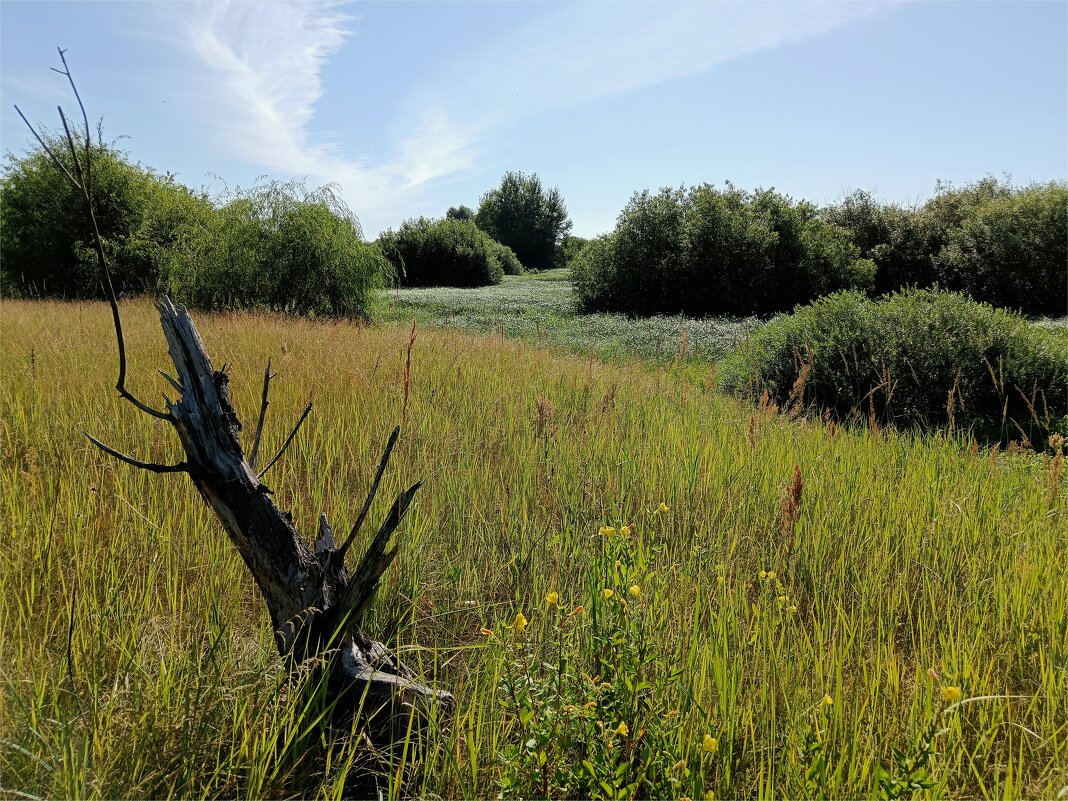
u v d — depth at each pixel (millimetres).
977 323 10766
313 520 4203
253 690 2555
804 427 7785
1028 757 2697
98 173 28781
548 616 3404
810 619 3695
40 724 2285
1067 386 10180
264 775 2221
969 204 36656
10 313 14883
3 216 29750
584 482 5281
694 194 29734
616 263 29516
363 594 2588
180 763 2281
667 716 2430
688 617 3422
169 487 4461
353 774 2479
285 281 19734
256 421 6027
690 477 5246
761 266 28797
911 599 3971
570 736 2248
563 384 9016
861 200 37062
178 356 2594
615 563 2836
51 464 4719
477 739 2479
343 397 7168
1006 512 5211
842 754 2371
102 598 3184
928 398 10320
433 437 6125
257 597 3572
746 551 4453
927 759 2170
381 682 2621
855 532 4645
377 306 21469
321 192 20406
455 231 55906
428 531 4215
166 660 2688
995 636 3445
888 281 35281
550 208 83625
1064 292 30453
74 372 7352
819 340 10953
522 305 31188
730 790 2400
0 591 2900
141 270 28688
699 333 20219
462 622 3572
